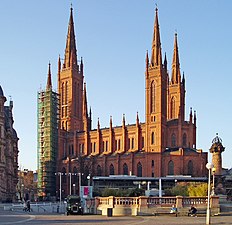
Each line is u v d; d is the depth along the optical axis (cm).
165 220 4772
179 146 17825
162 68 17950
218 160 9762
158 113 17638
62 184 18950
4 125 13500
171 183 14975
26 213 6969
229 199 9456
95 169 18825
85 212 7138
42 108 19438
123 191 8781
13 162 14975
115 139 19350
